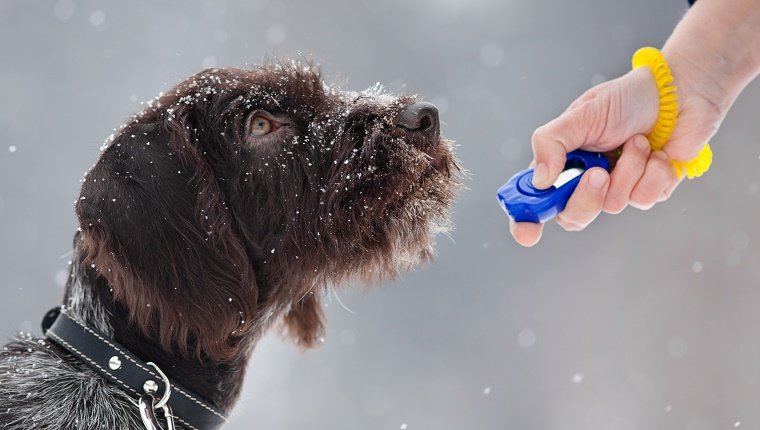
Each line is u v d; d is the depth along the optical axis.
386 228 3.72
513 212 3.21
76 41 20.67
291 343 4.23
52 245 14.41
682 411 10.52
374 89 4.09
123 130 3.53
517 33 20.38
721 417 10.48
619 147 3.40
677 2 19.17
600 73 19.11
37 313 12.50
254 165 3.62
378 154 3.71
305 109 3.75
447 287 13.27
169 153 3.48
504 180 16.09
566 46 19.72
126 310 3.38
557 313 12.62
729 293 12.45
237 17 21.58
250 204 3.62
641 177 3.34
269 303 3.72
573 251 13.84
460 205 14.88
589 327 12.27
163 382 3.31
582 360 11.61
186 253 3.41
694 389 10.90
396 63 20.58
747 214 13.36
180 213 3.44
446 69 20.31
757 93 14.22
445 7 21.03
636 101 3.31
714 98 3.39
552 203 3.18
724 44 3.37
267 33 21.05
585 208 3.19
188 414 3.37
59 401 3.21
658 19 19.39
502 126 18.14
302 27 21.38
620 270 13.20
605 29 19.66
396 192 3.70
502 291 13.12
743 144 13.96
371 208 3.66
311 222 3.64
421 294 13.15
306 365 11.49
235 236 3.53
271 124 3.69
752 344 11.47
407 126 3.81
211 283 3.44
